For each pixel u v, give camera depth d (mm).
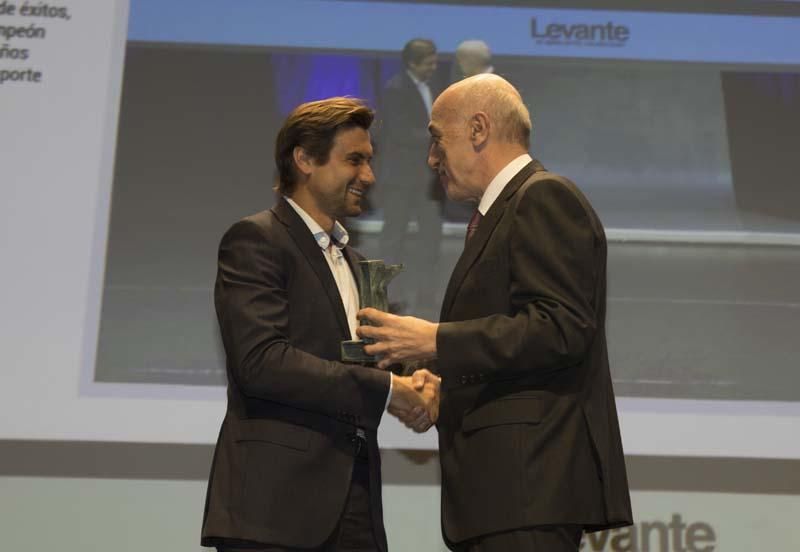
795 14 7129
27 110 6609
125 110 6688
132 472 6117
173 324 6387
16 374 6168
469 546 3523
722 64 6977
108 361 6270
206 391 6301
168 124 6703
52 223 6434
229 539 3619
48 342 6246
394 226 6594
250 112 6789
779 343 6477
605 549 6090
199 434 6223
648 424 6301
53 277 6344
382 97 6816
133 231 6496
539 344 3330
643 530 6129
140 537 6031
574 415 3492
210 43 6875
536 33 6992
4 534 5949
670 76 6945
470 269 3658
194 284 6469
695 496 6191
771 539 6133
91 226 6461
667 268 6605
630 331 6484
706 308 6551
